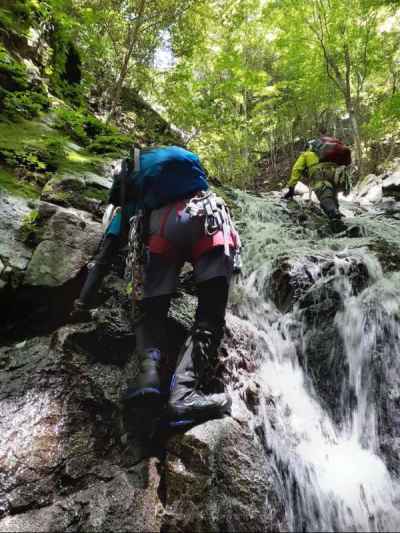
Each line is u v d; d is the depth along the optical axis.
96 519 1.48
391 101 8.55
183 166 1.89
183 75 6.66
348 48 9.62
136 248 1.80
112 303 2.25
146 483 1.62
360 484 1.93
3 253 2.18
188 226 1.79
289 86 11.02
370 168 9.77
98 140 4.03
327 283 2.90
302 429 2.13
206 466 1.55
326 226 4.44
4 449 1.56
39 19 4.80
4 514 1.43
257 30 10.10
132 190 1.92
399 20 9.22
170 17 5.92
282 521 1.63
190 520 1.46
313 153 4.79
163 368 1.97
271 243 3.66
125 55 6.09
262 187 11.24
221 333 1.85
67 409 1.75
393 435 2.25
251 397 2.03
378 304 2.80
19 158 2.92
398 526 1.81
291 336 2.69
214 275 1.78
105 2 5.54
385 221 4.70
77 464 1.63
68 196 2.77
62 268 2.25
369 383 2.54
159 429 1.79
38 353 1.96
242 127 8.85
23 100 3.76
